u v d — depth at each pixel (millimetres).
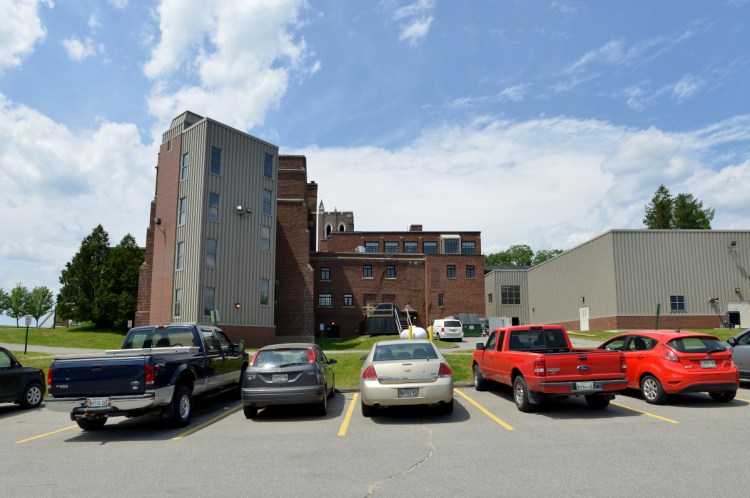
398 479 6625
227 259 36156
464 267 56219
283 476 6895
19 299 71812
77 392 9633
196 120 39750
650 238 39438
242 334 36469
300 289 44188
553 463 7211
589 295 43250
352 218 81438
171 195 37625
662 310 38531
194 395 11602
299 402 11070
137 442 9352
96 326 55250
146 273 39750
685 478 6375
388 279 55844
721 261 39219
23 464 7809
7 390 13500
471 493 5984
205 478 6863
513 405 12281
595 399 11648
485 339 44625
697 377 11438
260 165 39375
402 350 11305
